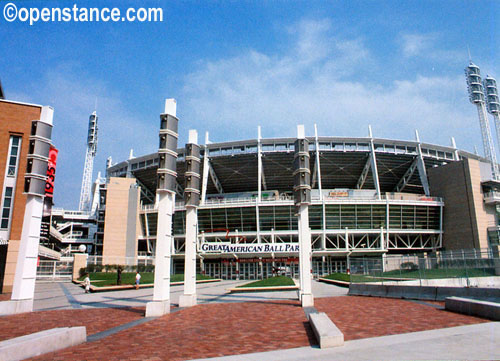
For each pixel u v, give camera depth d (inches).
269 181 2778.1
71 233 3939.5
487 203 2258.9
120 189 2529.5
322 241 2235.5
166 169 639.8
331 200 2206.0
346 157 2498.8
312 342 357.1
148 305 569.3
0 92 1374.3
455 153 2650.1
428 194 2514.8
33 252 632.4
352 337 377.4
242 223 2272.4
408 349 301.4
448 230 2364.7
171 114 671.1
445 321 459.2
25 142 1165.7
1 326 476.4
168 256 616.7
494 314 454.6
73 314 592.4
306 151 790.5
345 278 1417.3
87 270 1745.8
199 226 2332.7
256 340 374.6
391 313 556.1
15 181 1139.9
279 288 1111.0
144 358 303.9
